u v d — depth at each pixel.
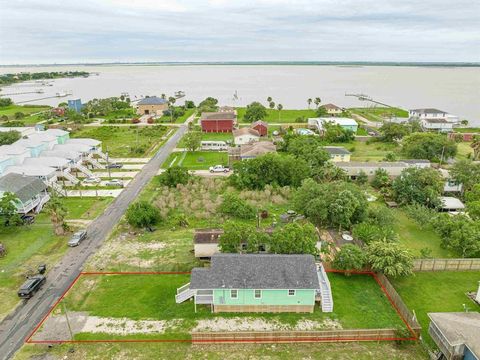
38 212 57.44
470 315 30.61
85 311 34.69
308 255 36.66
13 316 33.97
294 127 126.44
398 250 39.22
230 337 30.64
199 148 97.69
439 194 60.22
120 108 169.50
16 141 85.19
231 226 41.56
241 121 139.12
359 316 34.19
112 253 45.22
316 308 35.34
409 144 87.69
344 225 49.59
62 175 69.44
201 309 35.12
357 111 164.88
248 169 68.00
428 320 33.75
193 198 62.28
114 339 31.16
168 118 145.25
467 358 27.20
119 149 96.81
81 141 87.81
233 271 34.50
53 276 40.31
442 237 47.31
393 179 67.75
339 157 80.56
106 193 65.75
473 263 41.31
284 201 61.50
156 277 40.31
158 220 53.47
